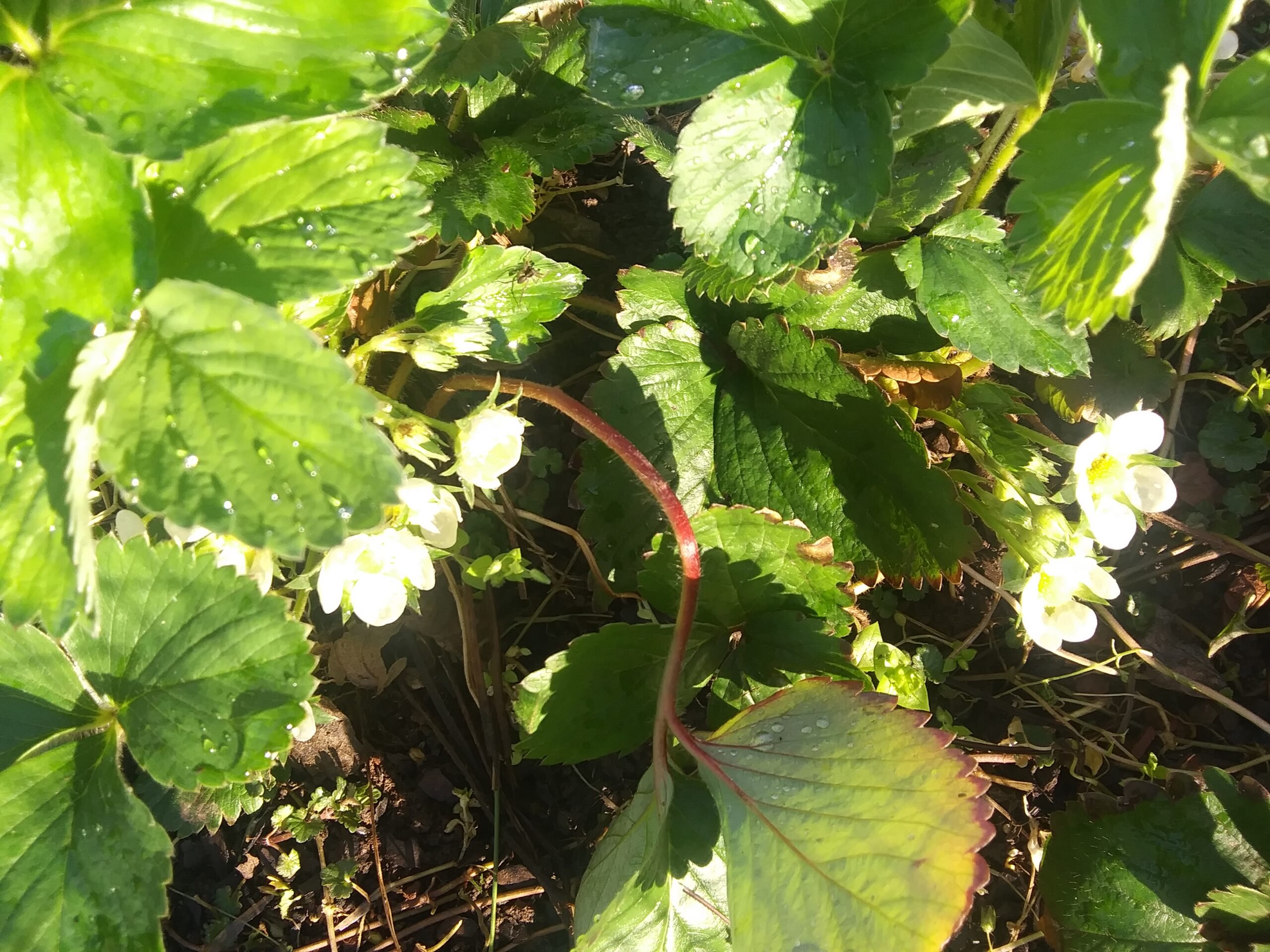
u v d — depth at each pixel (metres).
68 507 0.16
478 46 0.26
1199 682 0.32
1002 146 0.27
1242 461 0.33
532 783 0.29
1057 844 0.28
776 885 0.22
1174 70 0.18
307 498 0.16
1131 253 0.18
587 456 0.29
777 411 0.29
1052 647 0.26
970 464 0.32
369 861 0.28
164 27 0.17
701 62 0.22
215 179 0.18
